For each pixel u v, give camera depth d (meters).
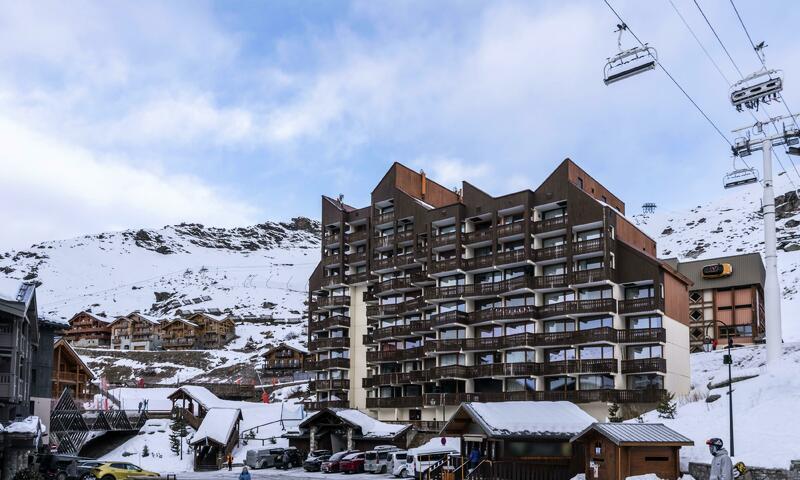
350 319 108.50
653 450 42.59
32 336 68.94
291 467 85.56
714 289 105.06
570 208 86.00
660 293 81.00
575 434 49.28
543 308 85.88
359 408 104.81
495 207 92.25
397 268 101.81
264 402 121.44
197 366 165.00
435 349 92.88
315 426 91.62
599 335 80.50
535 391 84.06
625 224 88.00
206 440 88.06
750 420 50.62
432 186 110.50
